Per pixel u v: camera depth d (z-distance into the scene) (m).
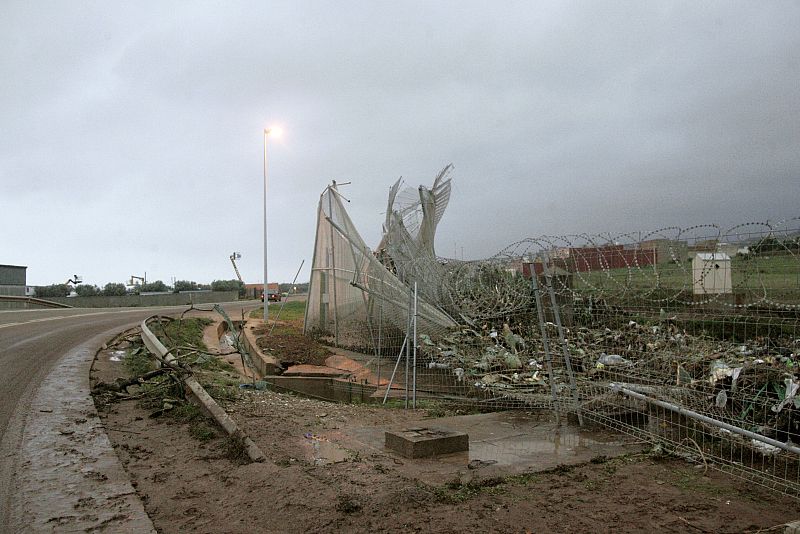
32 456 6.10
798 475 5.45
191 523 4.43
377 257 18.38
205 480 5.44
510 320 11.88
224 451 6.44
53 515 4.56
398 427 7.90
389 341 15.56
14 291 53.72
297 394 13.42
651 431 6.92
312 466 5.94
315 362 15.73
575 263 7.68
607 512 4.66
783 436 6.15
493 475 5.61
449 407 9.55
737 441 6.16
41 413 7.97
